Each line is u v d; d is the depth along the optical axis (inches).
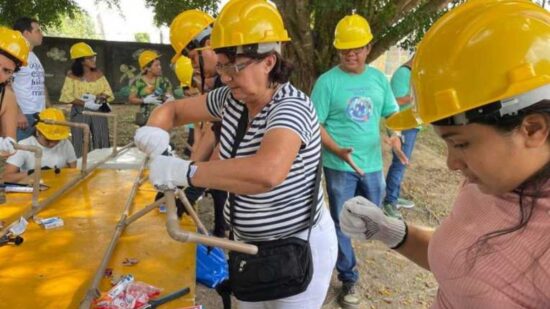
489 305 28.7
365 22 114.6
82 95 208.5
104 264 67.8
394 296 127.6
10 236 77.4
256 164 50.3
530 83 25.9
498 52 27.3
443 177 233.8
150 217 88.4
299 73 222.7
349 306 118.7
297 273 61.6
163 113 70.1
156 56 239.0
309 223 62.9
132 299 59.4
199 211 173.3
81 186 107.5
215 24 57.6
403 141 164.1
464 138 28.5
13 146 88.8
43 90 175.0
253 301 64.8
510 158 27.2
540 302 27.3
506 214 29.2
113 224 85.2
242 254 63.6
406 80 152.8
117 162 126.6
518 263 27.6
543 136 26.4
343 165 113.7
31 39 167.3
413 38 215.0
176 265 70.8
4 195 99.0
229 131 63.3
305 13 205.9
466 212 32.8
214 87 99.5
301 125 54.6
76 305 59.6
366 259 146.5
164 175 51.6
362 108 114.5
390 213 172.1
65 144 135.0
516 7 29.2
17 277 65.9
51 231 81.4
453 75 28.7
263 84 57.6
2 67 100.5
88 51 211.2
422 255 47.7
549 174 26.9
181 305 60.8
